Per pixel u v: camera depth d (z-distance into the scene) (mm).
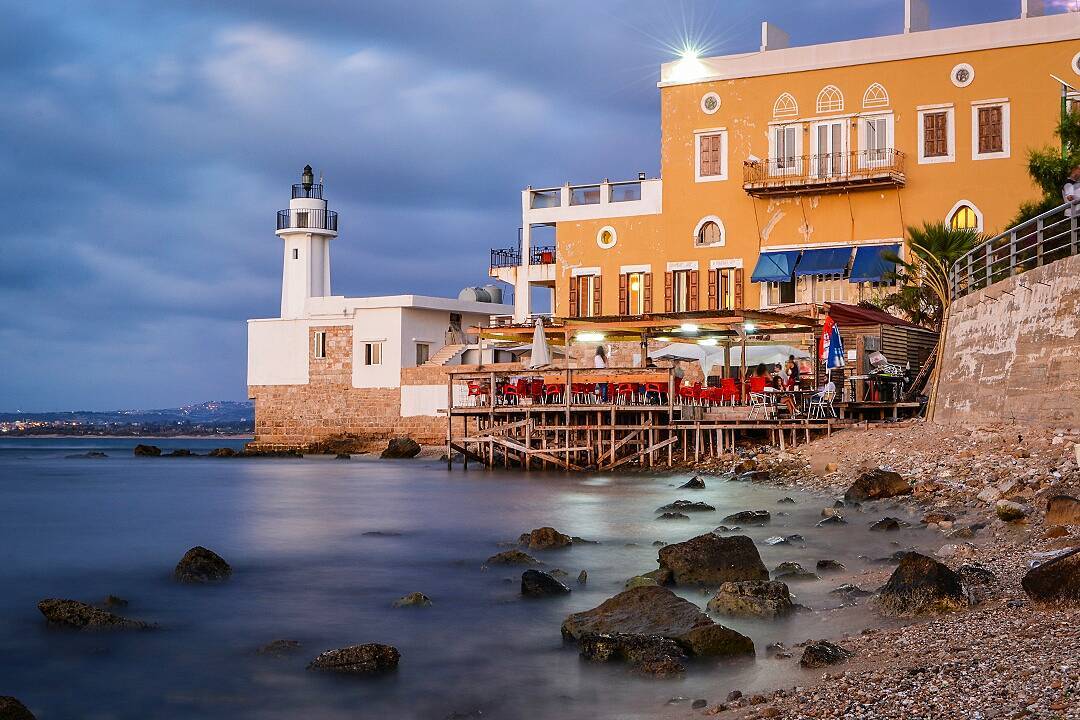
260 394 62531
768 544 20562
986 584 14352
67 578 20031
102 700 12391
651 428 39375
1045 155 38844
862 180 51406
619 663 12945
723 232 55344
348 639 14930
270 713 11836
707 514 26141
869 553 19234
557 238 59344
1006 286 31125
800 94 53750
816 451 34875
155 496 37156
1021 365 29484
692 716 10625
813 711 9828
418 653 14008
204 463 59781
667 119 56656
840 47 52969
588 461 40625
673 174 56562
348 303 60906
